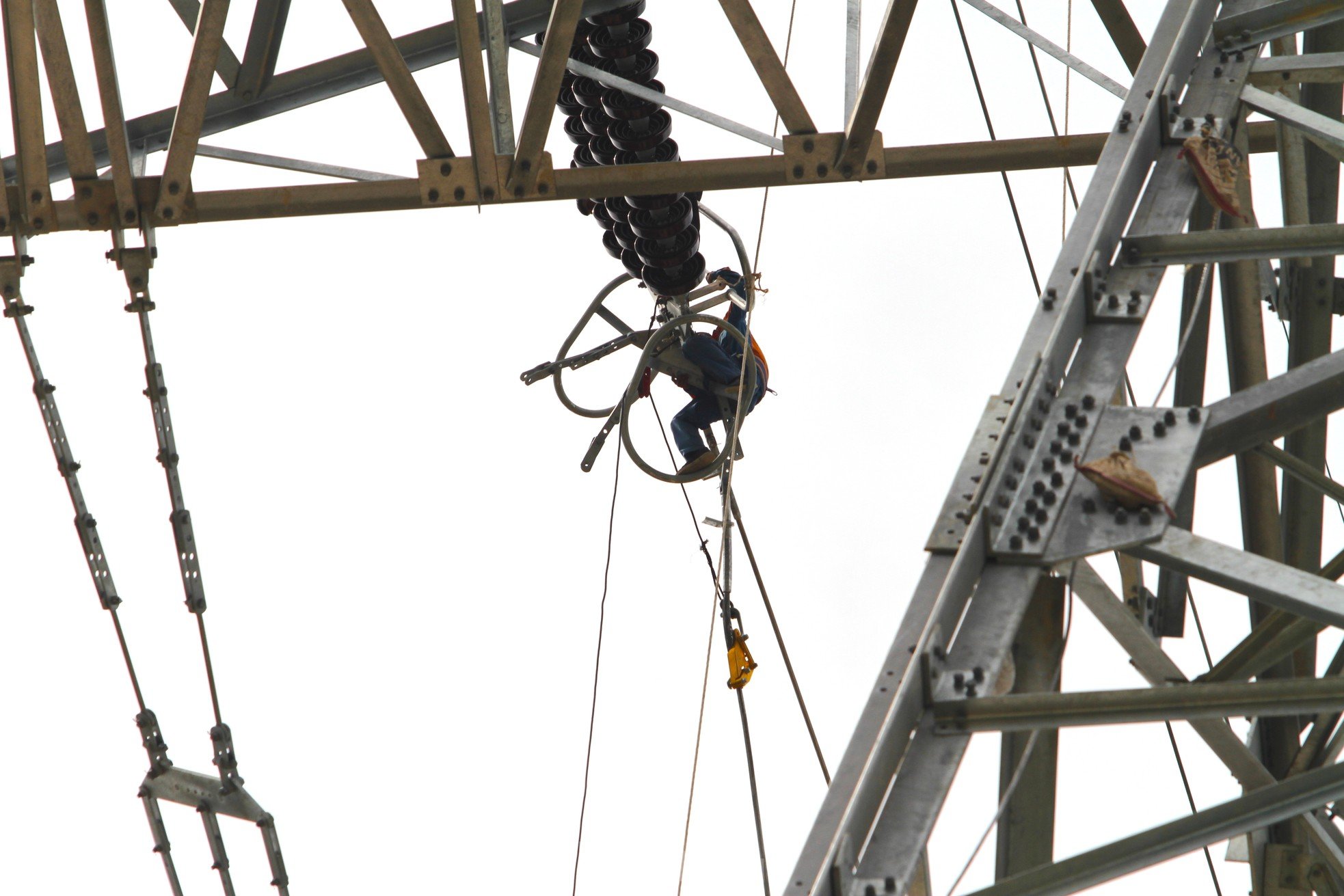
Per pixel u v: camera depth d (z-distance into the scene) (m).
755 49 32.34
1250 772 25.95
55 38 30.98
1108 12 33.16
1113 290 21.77
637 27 35.94
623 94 36.16
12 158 34.59
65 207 32.12
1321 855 27.05
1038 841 21.41
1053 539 19.12
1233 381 28.28
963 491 20.36
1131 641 25.61
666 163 32.38
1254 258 21.56
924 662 17.69
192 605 36.47
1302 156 30.98
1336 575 28.88
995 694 17.92
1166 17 25.44
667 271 37.25
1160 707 17.59
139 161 35.09
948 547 19.78
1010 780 21.50
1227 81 24.80
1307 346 31.34
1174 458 19.72
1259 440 20.62
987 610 18.72
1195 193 23.02
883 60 31.36
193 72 31.12
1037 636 19.89
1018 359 21.28
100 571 37.00
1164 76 23.89
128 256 32.47
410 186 32.09
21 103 31.23
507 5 36.28
